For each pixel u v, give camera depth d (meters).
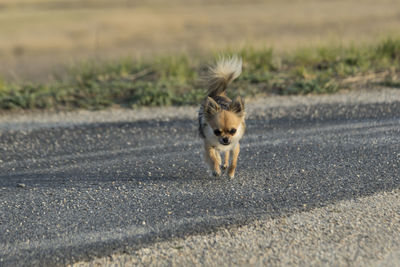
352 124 29.27
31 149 28.12
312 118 31.19
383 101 33.47
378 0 174.62
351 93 36.44
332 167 22.34
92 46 90.69
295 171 22.17
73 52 84.94
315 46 50.16
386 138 26.06
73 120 34.06
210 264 14.38
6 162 26.05
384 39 48.22
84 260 15.00
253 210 18.03
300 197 19.00
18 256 15.52
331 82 38.69
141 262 14.69
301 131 28.69
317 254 14.56
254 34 95.19
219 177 22.14
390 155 23.33
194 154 25.80
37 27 115.75
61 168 24.58
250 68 44.00
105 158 25.91
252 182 21.17
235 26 112.88
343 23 108.25
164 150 26.77
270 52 46.81
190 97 37.66
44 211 19.03
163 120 32.94
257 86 39.66
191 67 46.97
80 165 24.92
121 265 14.58
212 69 26.05
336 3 171.00
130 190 20.89
